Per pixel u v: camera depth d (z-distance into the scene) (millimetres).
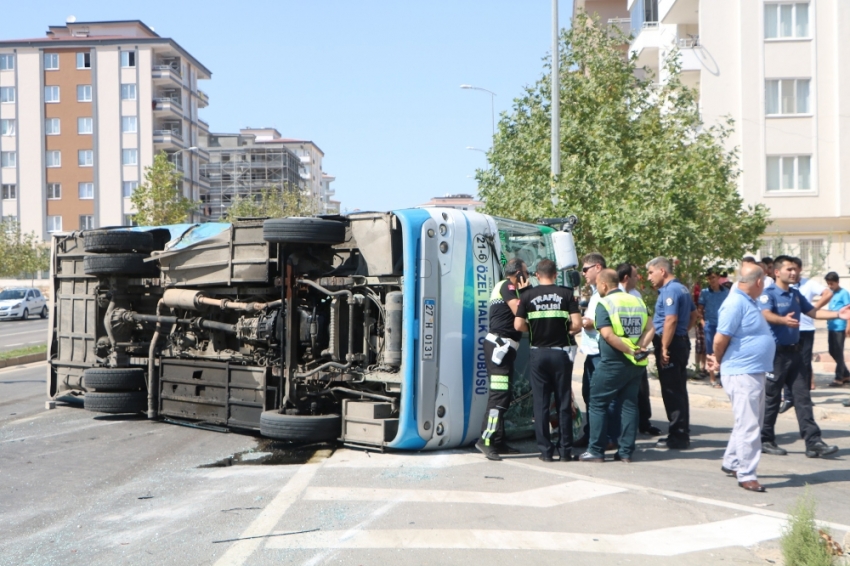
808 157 33312
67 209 71125
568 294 8469
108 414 11766
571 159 17875
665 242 14445
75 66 70938
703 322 15500
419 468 7957
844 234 33438
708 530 6000
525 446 9438
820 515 6473
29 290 45500
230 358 9930
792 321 8758
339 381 8906
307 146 132500
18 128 71125
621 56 20688
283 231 8656
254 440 9734
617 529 6031
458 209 9055
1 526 6395
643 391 10508
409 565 5297
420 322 8398
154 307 11250
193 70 78688
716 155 18422
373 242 8719
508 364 8430
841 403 12586
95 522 6449
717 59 33656
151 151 70625
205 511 6637
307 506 6633
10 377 17297
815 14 33062
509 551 5551
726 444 9695
